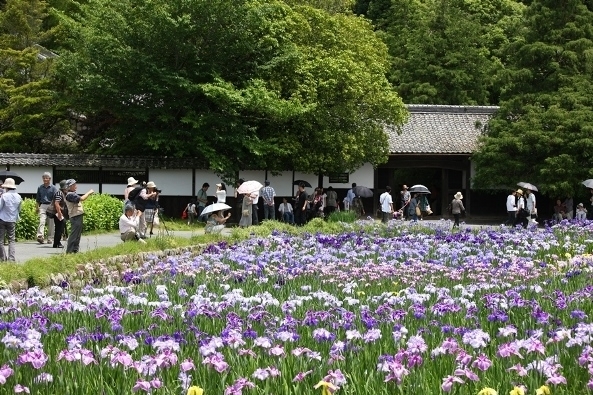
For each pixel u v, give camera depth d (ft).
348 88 110.63
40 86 118.21
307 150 112.06
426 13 179.83
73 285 41.57
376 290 38.52
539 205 130.52
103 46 106.11
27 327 25.21
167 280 41.29
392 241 62.54
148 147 112.98
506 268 45.70
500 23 187.52
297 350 20.04
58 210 64.95
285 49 111.55
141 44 108.06
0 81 117.80
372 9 203.62
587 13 130.11
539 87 128.88
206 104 109.50
